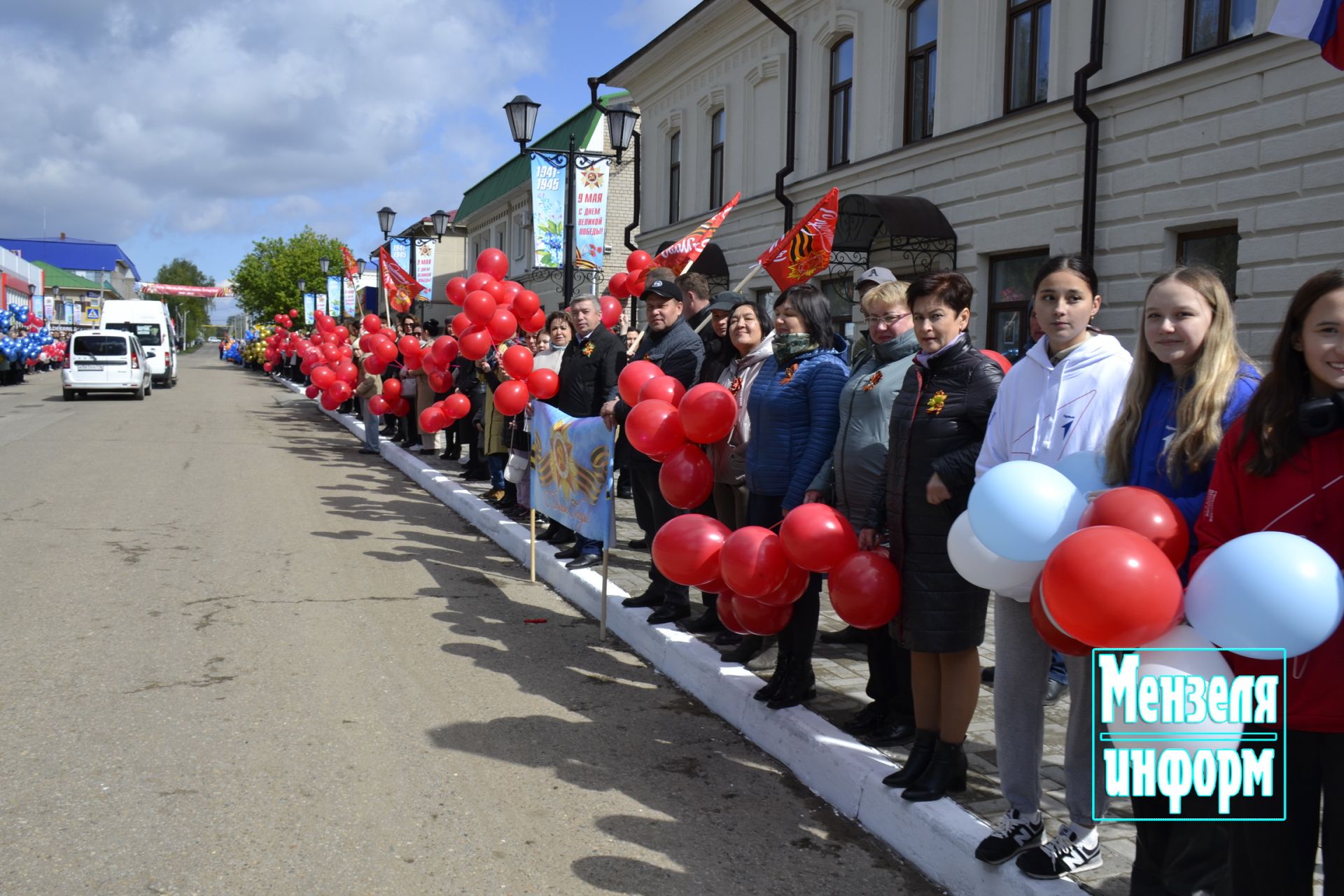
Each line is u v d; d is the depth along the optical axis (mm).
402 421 14992
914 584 3377
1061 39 9961
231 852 3205
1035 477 2586
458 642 5617
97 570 6902
